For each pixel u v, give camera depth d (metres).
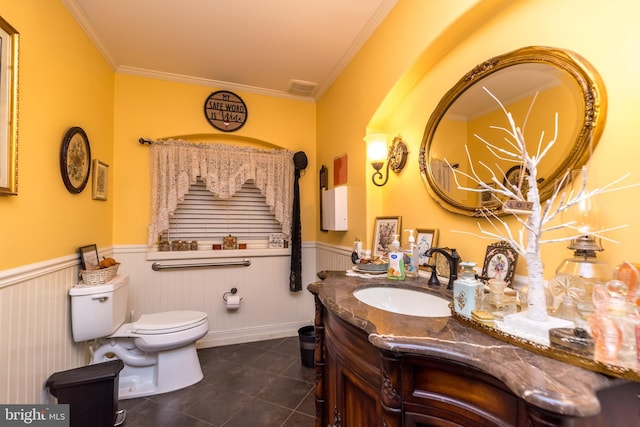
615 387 0.61
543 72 1.10
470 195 1.41
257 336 3.06
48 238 1.60
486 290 1.11
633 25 0.87
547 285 1.02
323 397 1.50
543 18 1.12
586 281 0.86
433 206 1.66
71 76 1.85
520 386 0.58
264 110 3.13
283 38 2.22
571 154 1.00
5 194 1.24
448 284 1.35
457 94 1.47
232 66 2.63
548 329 0.74
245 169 3.01
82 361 1.96
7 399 1.27
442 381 0.81
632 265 0.75
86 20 1.98
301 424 1.75
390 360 0.84
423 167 1.69
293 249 3.09
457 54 1.51
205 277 2.91
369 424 1.01
